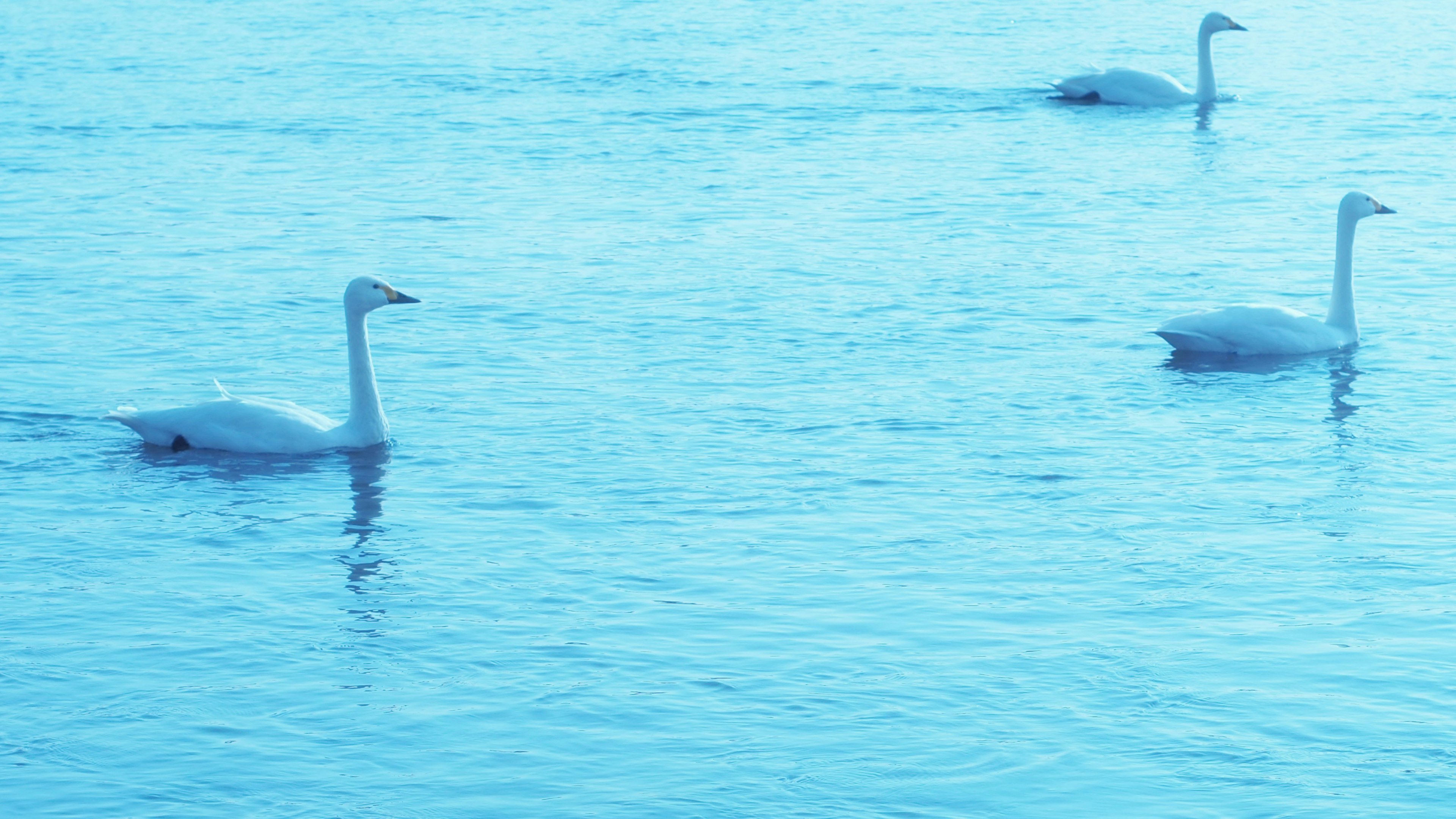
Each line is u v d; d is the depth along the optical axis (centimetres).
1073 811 1309
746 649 1575
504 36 6794
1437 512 1895
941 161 4225
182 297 2961
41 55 6366
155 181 4038
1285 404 2308
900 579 1733
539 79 5638
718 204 3731
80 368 2545
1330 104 5038
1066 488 1992
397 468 2106
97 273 3131
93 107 5150
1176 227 3453
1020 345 2619
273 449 2159
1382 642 1567
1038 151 4359
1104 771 1361
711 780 1355
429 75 5744
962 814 1308
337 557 1819
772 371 2489
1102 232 3406
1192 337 2528
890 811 1313
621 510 1944
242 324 2792
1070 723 1434
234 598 1714
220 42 6712
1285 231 3400
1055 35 6706
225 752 1408
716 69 5809
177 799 1338
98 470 2109
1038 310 2823
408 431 2252
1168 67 5884
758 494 1984
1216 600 1669
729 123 4788
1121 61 6019
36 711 1476
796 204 3719
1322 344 2558
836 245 3319
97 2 8212
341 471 2100
